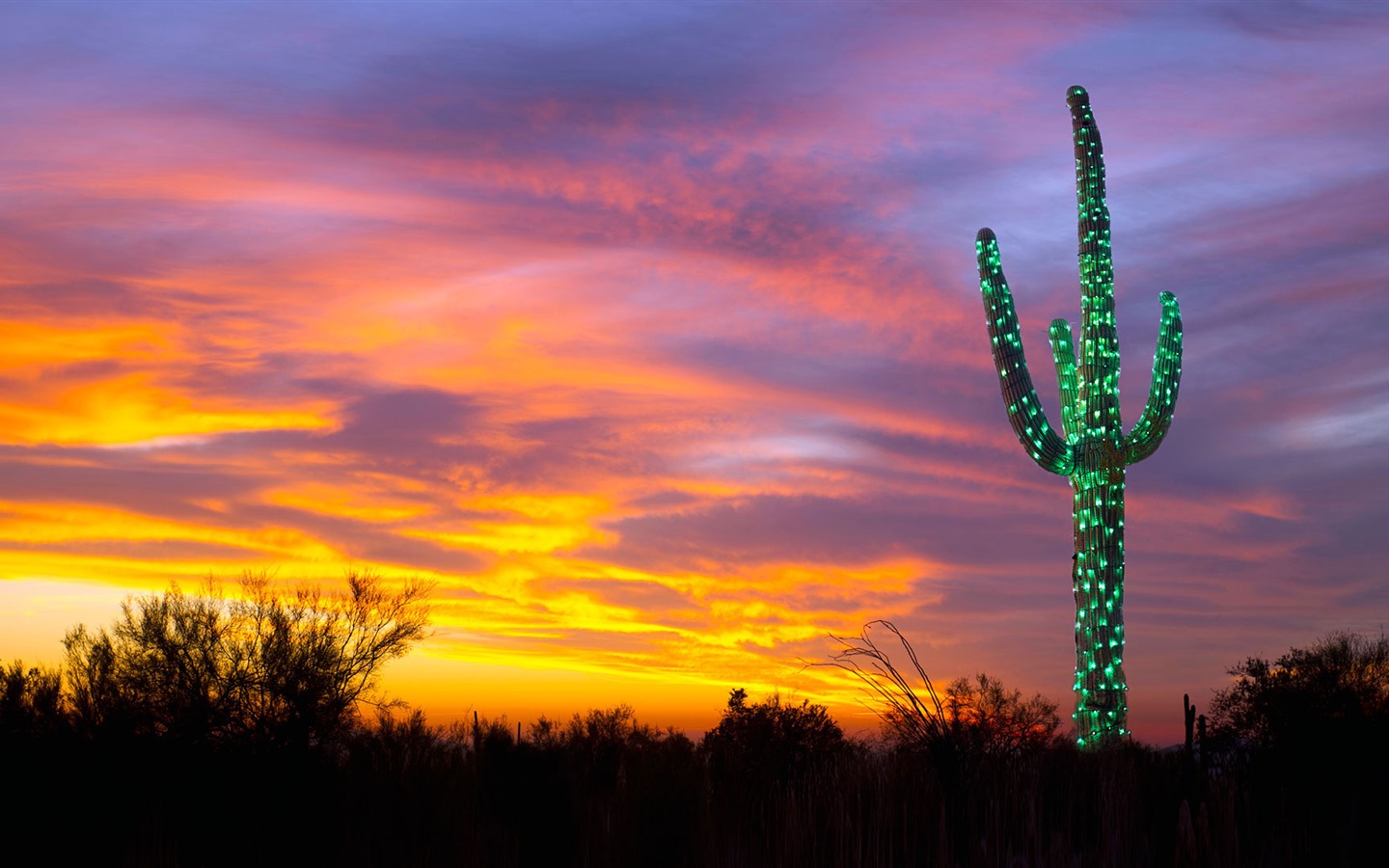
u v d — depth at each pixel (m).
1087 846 10.16
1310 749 11.81
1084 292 25.17
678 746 10.15
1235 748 13.34
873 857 9.52
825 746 16.41
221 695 12.77
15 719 11.29
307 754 10.73
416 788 9.41
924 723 11.44
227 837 9.46
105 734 11.44
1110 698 23.08
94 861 9.47
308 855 9.20
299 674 12.85
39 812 9.98
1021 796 10.64
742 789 10.92
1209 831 9.67
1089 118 25.88
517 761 9.66
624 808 9.64
